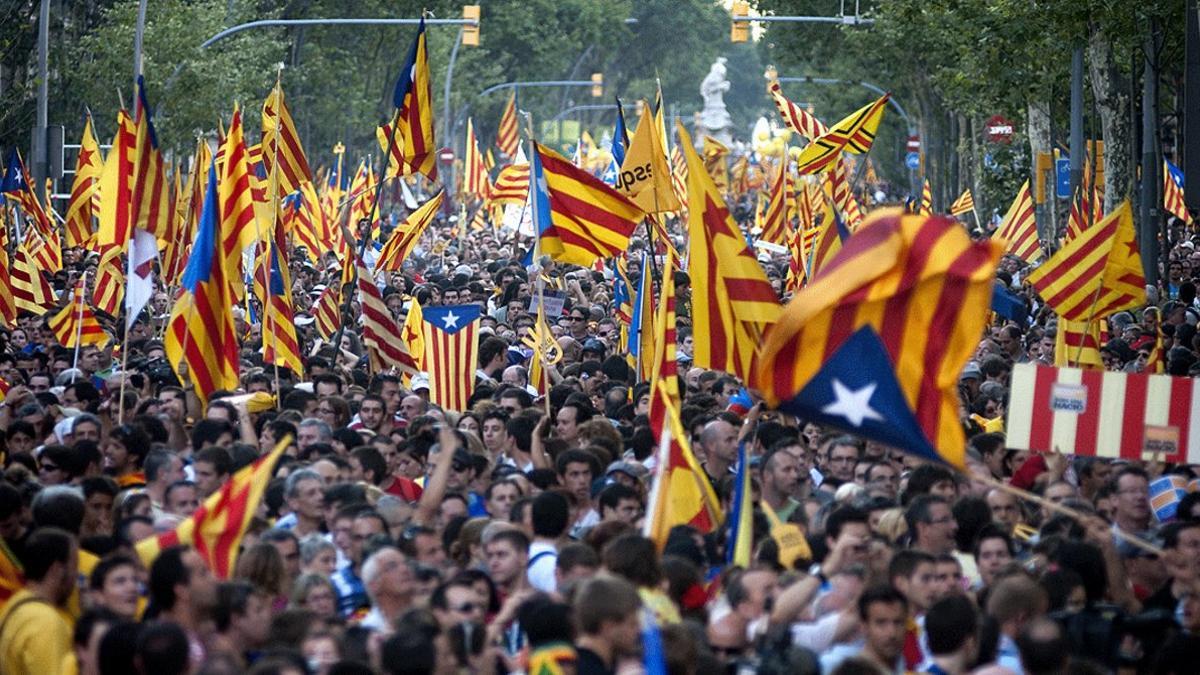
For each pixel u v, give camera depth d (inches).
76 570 780.6
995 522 916.0
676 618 744.3
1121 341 1675.7
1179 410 979.9
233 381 1294.3
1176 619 818.2
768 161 7711.6
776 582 773.9
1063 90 3462.1
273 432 1175.6
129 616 741.3
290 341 1589.6
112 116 3986.2
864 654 701.3
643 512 989.2
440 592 759.7
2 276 2086.6
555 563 863.7
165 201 1359.5
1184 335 1824.6
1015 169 4116.6
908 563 778.8
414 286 2541.8
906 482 1079.0
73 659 722.2
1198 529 839.1
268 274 1536.7
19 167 2763.3
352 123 5930.1
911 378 797.9
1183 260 2972.4
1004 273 2650.1
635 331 1679.4
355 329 2090.3
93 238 2513.5
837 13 5841.5
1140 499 960.9
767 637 738.2
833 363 807.1
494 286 2669.8
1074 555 818.2
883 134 7691.9
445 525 944.9
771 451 1018.1
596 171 7017.7
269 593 792.3
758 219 4362.7
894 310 801.6
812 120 2785.4
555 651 666.8
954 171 5728.3
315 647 687.7
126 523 851.4
